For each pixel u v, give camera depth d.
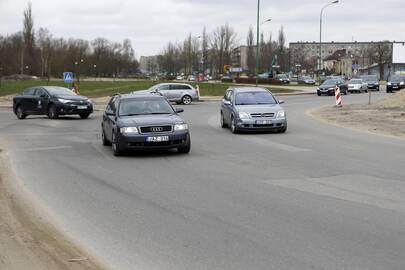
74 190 12.88
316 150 19.23
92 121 34.84
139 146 17.95
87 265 7.68
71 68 168.50
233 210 10.66
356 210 10.48
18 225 9.82
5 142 23.02
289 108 46.16
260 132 25.94
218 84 109.81
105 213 10.63
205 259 7.85
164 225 9.69
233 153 18.78
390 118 32.91
